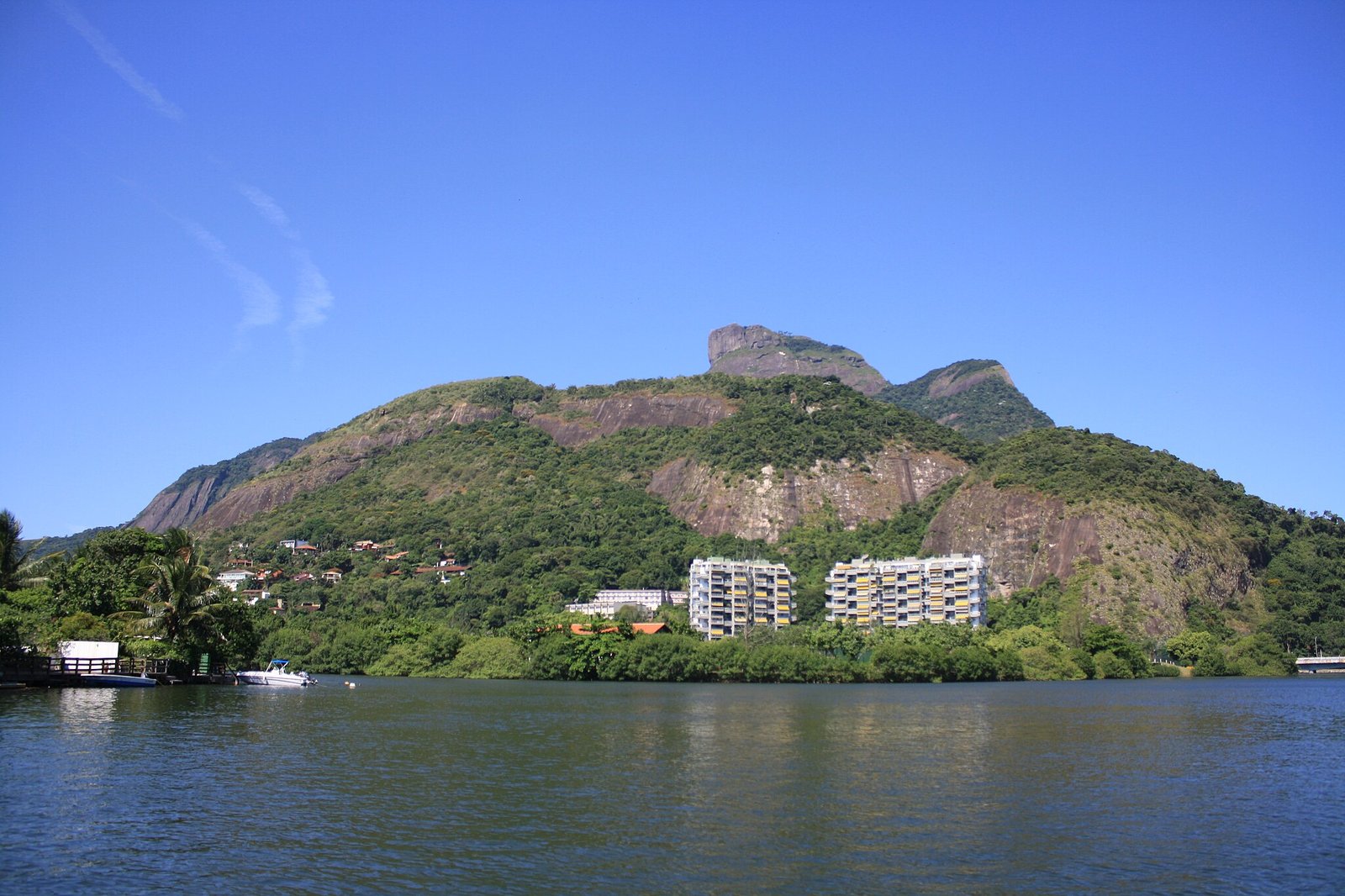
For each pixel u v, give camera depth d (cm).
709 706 14712
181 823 6259
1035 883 5291
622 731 11131
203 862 5469
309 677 18912
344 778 7869
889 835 6225
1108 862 5684
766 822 6525
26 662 13375
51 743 8912
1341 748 10050
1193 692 19012
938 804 7112
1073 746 10075
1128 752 9675
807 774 8306
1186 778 8231
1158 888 5234
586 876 5347
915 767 8694
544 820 6525
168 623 15588
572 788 7606
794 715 13175
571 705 14675
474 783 7794
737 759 9094
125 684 14300
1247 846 6022
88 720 10450
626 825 6406
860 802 7175
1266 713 13938
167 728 10250
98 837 5888
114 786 7231
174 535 15788
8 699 12025
